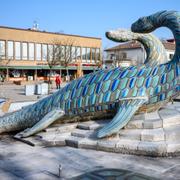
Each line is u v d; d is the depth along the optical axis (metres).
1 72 46.00
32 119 8.88
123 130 7.54
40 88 24.19
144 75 7.80
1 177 5.63
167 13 7.93
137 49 49.41
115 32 8.53
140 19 8.36
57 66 49.84
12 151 7.40
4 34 47.31
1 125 9.22
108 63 52.16
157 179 5.42
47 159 6.71
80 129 8.21
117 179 5.33
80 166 6.20
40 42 51.25
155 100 7.78
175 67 7.61
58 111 8.32
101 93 7.89
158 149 6.66
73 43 55.06
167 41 50.19
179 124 7.91
